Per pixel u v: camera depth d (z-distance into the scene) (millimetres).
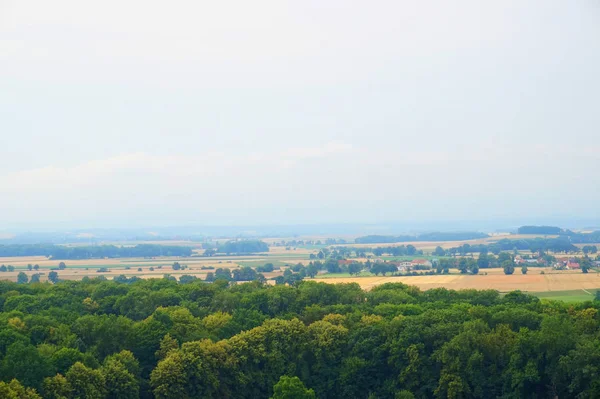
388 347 121000
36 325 120812
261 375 117812
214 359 113625
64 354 105750
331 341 123062
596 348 106688
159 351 117312
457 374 111438
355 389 118875
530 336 113188
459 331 117938
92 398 98500
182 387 107812
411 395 110000
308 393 102000
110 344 118438
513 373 109438
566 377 107125
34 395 92125
